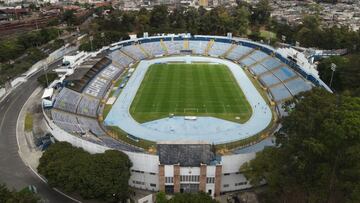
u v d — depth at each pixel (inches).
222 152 3779.5
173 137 4237.2
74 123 4303.6
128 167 3117.6
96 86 5718.5
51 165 3024.1
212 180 3161.9
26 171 3550.7
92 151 3422.7
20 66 6555.1
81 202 3061.0
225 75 6574.8
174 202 2503.7
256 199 3132.4
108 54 7185.0
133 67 7111.2
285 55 6599.4
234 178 3255.4
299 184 2677.2
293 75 5846.5
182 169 3095.5
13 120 4707.2
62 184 2925.7
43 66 6973.4
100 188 2773.1
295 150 2625.5
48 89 4830.2
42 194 3171.8
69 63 6609.3
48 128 4197.8
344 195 2522.1
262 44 7642.7
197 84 6067.9
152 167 3198.8
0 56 6889.8
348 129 2330.2
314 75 5423.2
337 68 5310.0
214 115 4830.2
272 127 4493.1
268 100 5383.9
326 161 2576.3
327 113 2549.2
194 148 3334.2
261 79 6254.9
